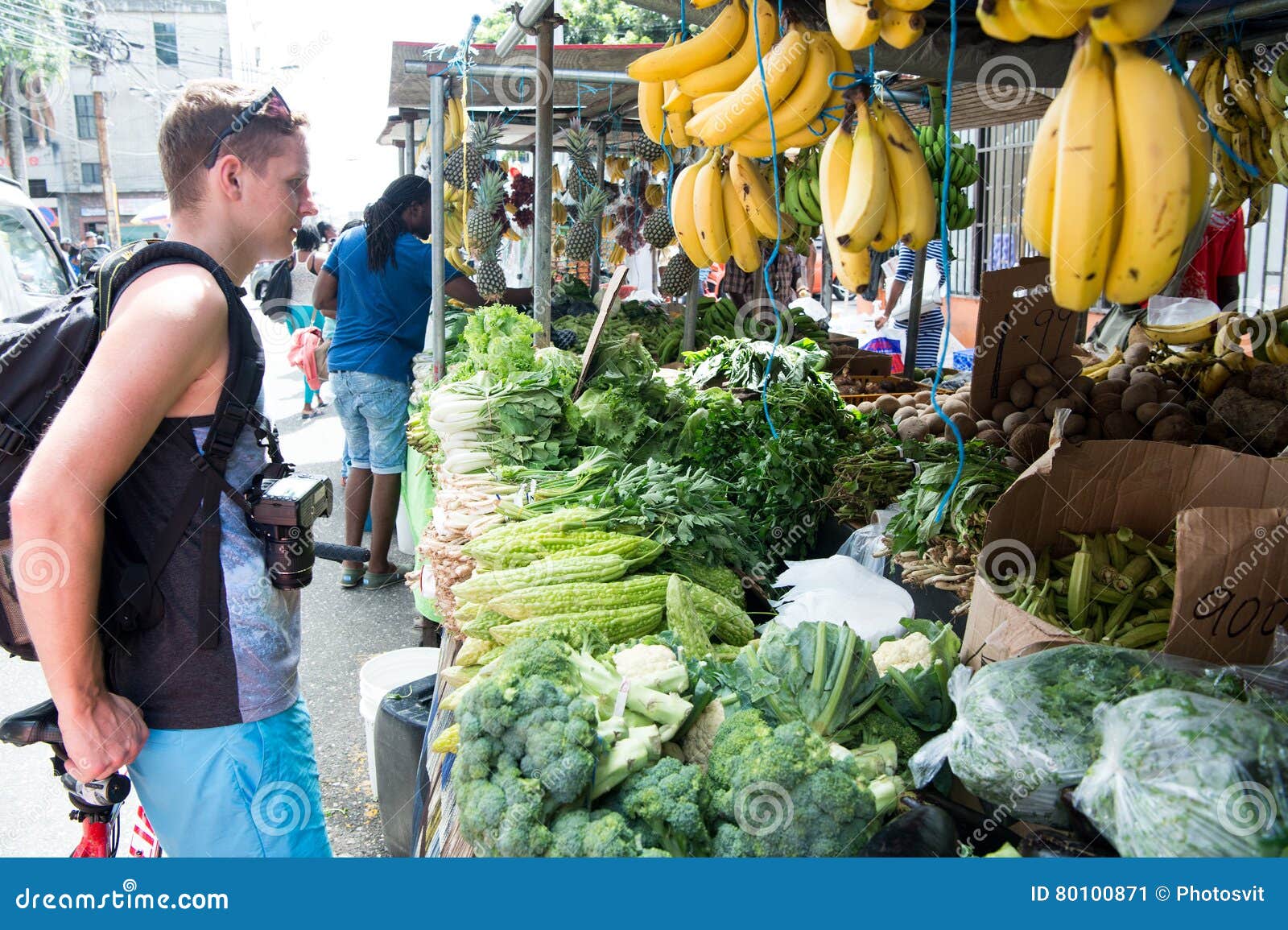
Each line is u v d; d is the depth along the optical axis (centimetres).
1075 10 125
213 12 2944
